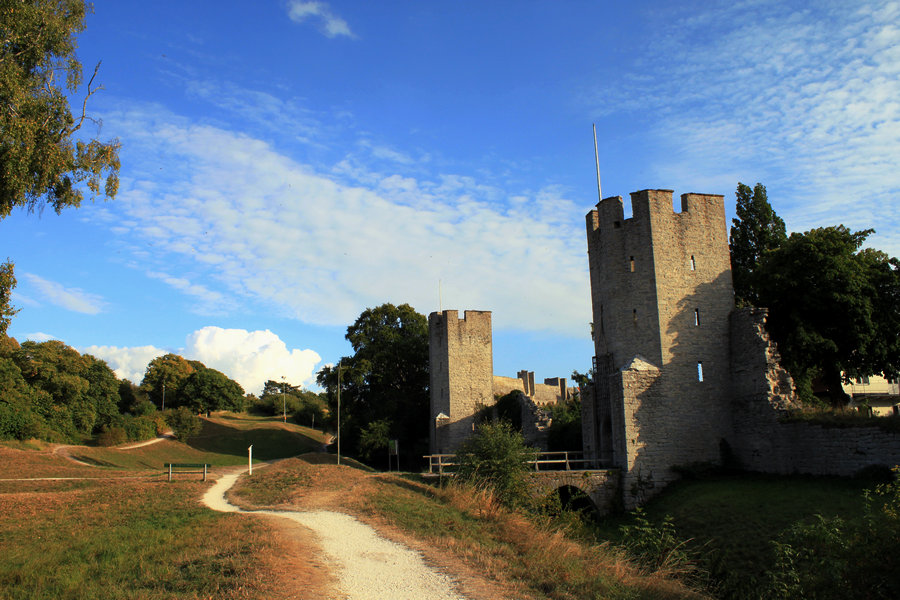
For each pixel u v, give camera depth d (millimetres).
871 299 31578
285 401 113375
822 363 32688
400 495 24375
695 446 31844
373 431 53594
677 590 14578
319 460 51281
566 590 12359
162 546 14906
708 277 34250
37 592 11336
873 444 23656
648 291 33594
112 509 22359
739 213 41344
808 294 31844
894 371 32938
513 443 26750
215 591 10961
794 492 24500
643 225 34312
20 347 66688
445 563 13797
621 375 31578
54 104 21453
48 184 20859
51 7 21641
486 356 56312
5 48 20688
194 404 101438
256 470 40625
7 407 54156
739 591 19062
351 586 11812
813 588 13359
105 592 11117
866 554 12672
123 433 67312
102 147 22594
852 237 33281
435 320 57531
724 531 23359
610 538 26859
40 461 43906
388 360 62094
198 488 29047
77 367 68562
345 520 19000
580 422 39500
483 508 20969
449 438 53625
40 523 19875
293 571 12398
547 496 28234
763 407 30281
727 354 33375
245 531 16406
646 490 30578
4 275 21516
